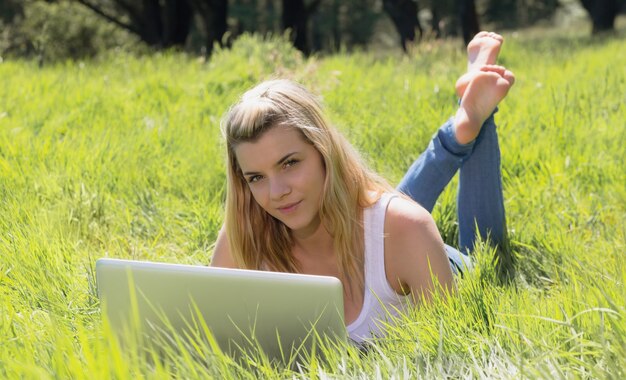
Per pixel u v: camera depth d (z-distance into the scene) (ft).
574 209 15.20
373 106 24.48
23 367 6.81
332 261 10.13
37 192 15.83
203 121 23.80
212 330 8.30
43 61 36.70
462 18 72.38
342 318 7.98
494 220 12.84
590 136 19.16
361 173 9.91
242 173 10.05
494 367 7.54
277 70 26.94
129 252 14.28
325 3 125.18
